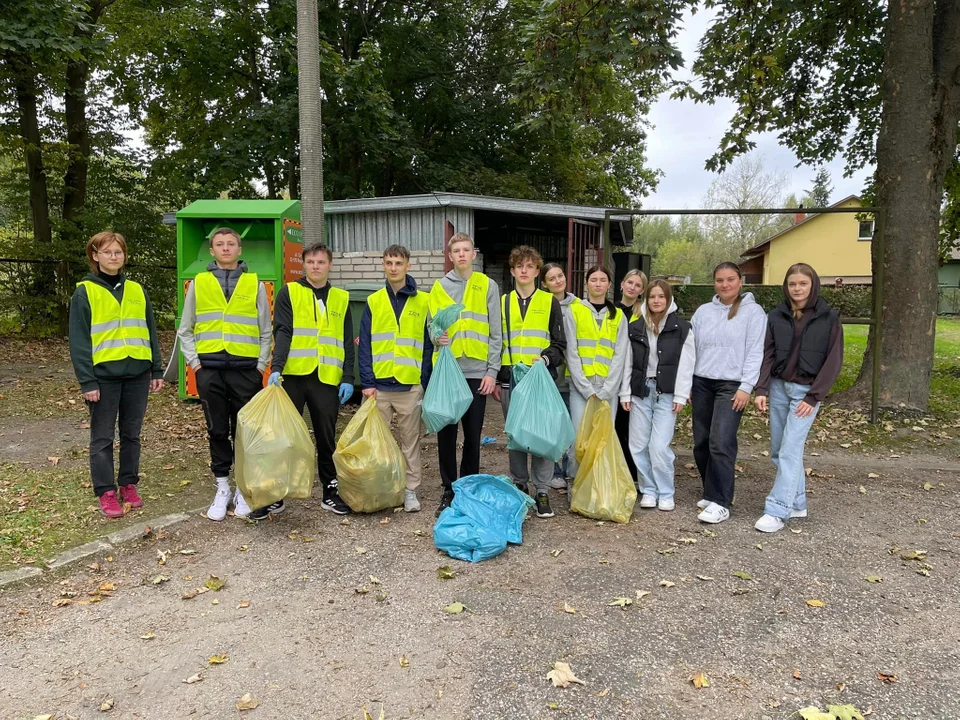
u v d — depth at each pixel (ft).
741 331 14.07
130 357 14.17
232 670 8.86
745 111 31.83
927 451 20.07
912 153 23.08
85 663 9.04
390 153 51.26
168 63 50.16
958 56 23.17
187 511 14.66
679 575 11.69
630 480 14.60
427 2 54.19
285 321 14.08
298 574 11.75
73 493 15.58
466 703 8.16
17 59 39.01
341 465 13.94
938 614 10.36
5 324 44.52
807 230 45.78
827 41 32.27
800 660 9.07
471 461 14.66
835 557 12.50
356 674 8.77
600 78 29.84
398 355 14.32
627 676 8.70
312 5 21.52
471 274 14.39
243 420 13.34
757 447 20.80
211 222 24.21
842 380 33.99
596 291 15.26
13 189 49.62
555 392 13.92
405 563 12.18
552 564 12.14
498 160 62.69
